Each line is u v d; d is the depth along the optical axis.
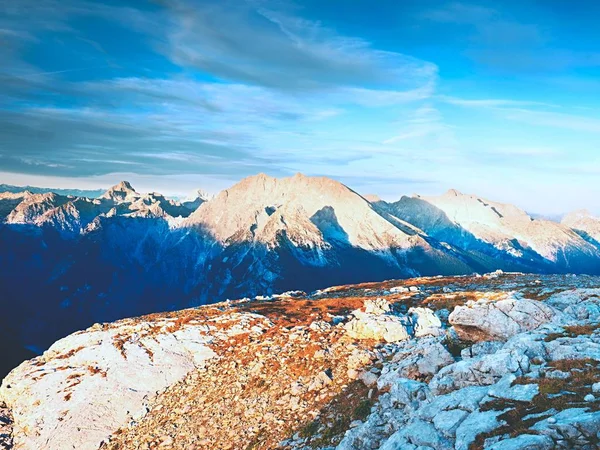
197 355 61.59
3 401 65.25
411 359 38.47
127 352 64.88
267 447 36.41
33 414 57.59
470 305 55.03
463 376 29.83
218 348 62.16
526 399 23.59
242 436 40.00
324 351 50.59
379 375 39.91
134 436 47.94
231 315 73.25
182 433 44.62
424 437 23.80
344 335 55.12
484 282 95.25
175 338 66.56
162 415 50.00
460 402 25.84
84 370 63.59
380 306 59.41
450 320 42.72
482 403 24.78
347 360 46.78
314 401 40.91
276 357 53.59
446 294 73.75
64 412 55.22
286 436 36.94
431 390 30.38
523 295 62.03
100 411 53.97
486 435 21.52
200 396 50.84
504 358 29.05
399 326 51.78
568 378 24.83
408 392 31.62
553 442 19.06
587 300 45.06
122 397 55.56
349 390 40.16
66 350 72.19
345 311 72.69
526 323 38.91
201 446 41.19
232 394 48.59
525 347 30.59
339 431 34.06
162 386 56.78
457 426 23.70
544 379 25.19
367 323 53.59
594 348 28.23
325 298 93.75
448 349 39.19
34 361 72.38
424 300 71.12
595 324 33.53
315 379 44.00
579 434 19.06
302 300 88.94
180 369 59.06
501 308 41.25
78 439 50.59
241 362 55.91
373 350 47.31
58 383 61.97
